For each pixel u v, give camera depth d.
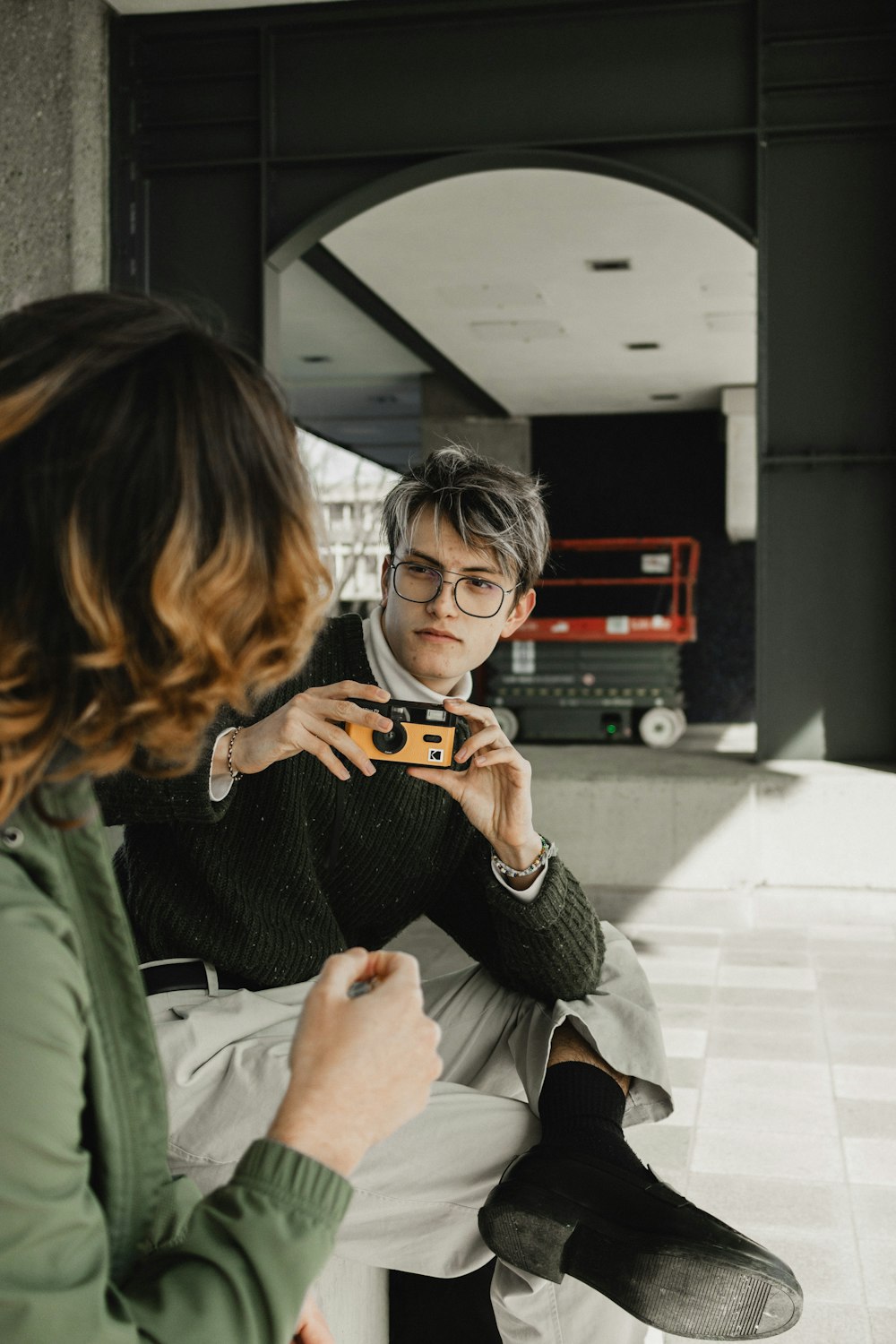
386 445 15.77
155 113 5.74
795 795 5.32
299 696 1.55
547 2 5.46
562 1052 1.64
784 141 5.44
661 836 5.41
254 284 5.71
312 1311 1.09
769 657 5.64
